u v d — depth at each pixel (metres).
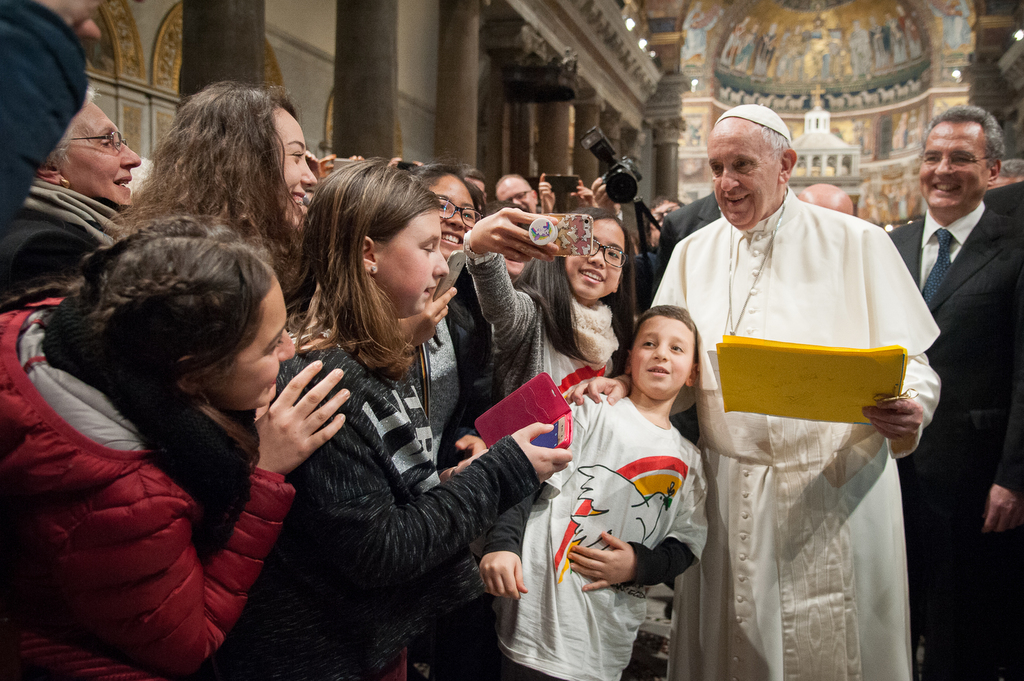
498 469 1.29
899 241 2.94
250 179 1.29
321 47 9.65
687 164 23.52
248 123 1.31
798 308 2.05
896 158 23.88
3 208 0.65
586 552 1.74
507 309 1.80
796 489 1.98
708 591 2.09
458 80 8.65
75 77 0.72
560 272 1.93
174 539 0.92
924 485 2.63
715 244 2.25
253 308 0.92
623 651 1.80
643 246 3.11
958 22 21.62
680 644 2.18
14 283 1.14
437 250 1.33
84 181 1.60
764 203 2.01
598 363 1.97
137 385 0.90
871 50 24.14
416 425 1.38
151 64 7.07
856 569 1.99
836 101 24.97
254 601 1.14
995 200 2.72
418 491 1.27
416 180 1.33
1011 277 2.51
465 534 1.21
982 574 2.55
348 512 1.11
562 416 1.50
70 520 0.87
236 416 1.02
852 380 1.54
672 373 1.90
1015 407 2.38
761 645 1.99
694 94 23.45
